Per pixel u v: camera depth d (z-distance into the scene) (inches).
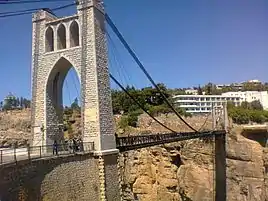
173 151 2674.7
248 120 3021.7
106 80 1466.5
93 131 1370.6
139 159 2659.9
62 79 1600.6
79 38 1457.9
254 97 6200.8
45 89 1519.4
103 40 1483.8
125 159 2628.0
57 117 1567.4
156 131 3058.6
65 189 1119.0
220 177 2691.9
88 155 1293.1
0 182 824.9
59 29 1545.3
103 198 1311.5
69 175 1150.3
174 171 2672.2
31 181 956.6
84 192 1226.6
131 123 3198.8
